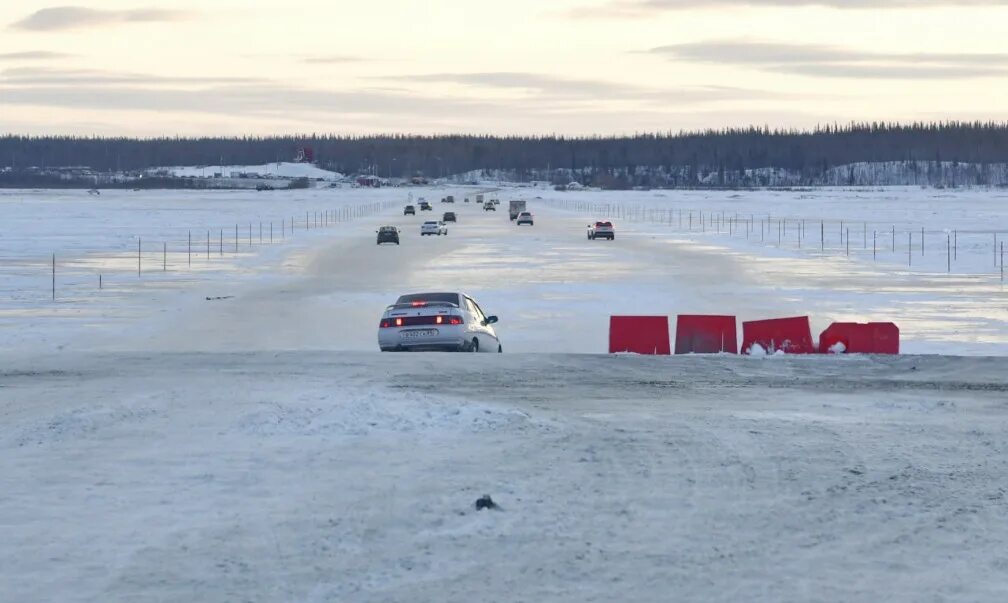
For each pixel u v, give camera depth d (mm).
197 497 26891
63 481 28578
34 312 93125
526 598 19688
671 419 37969
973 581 20688
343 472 29438
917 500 26703
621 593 19953
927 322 85562
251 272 135250
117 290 112625
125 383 47156
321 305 99312
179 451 32125
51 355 58875
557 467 30000
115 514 25359
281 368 52250
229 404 39719
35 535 23641
